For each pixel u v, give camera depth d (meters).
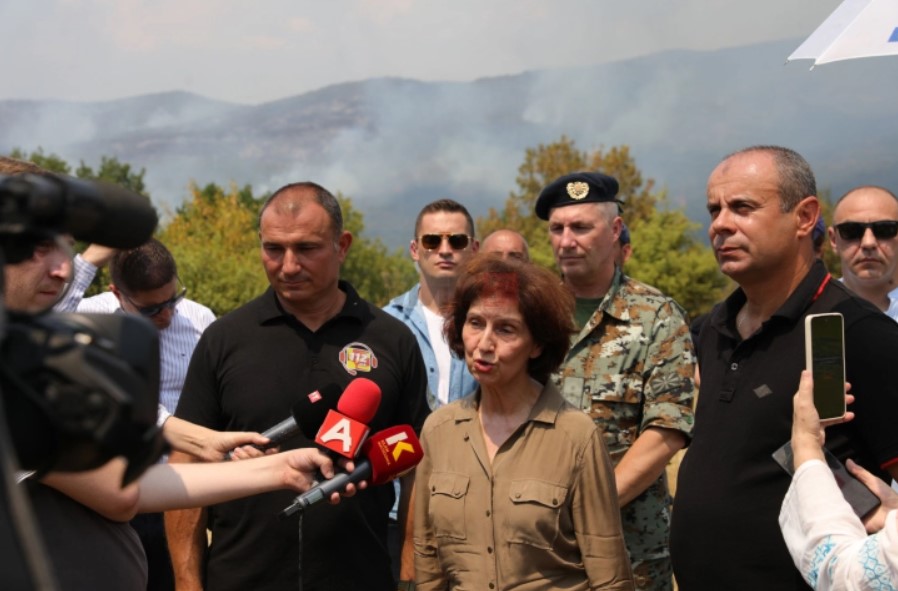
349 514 3.96
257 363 4.09
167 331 5.64
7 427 1.48
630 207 51.69
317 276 4.07
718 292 39.75
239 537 3.97
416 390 4.28
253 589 3.93
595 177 5.07
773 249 3.38
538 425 3.57
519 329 3.57
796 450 3.01
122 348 1.63
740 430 3.37
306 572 3.91
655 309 4.83
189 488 3.05
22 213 1.55
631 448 4.59
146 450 1.58
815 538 2.82
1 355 1.48
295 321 4.16
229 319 4.21
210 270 31.84
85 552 2.53
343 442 3.24
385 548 4.15
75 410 1.46
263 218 4.10
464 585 3.52
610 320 4.84
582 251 4.98
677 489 3.59
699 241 41.31
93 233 1.70
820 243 5.04
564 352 3.70
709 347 3.70
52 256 2.46
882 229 6.06
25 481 2.41
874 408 3.16
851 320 3.23
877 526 2.95
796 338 3.34
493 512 3.52
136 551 2.74
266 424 4.04
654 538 4.64
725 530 3.35
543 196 5.16
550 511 3.45
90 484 2.49
